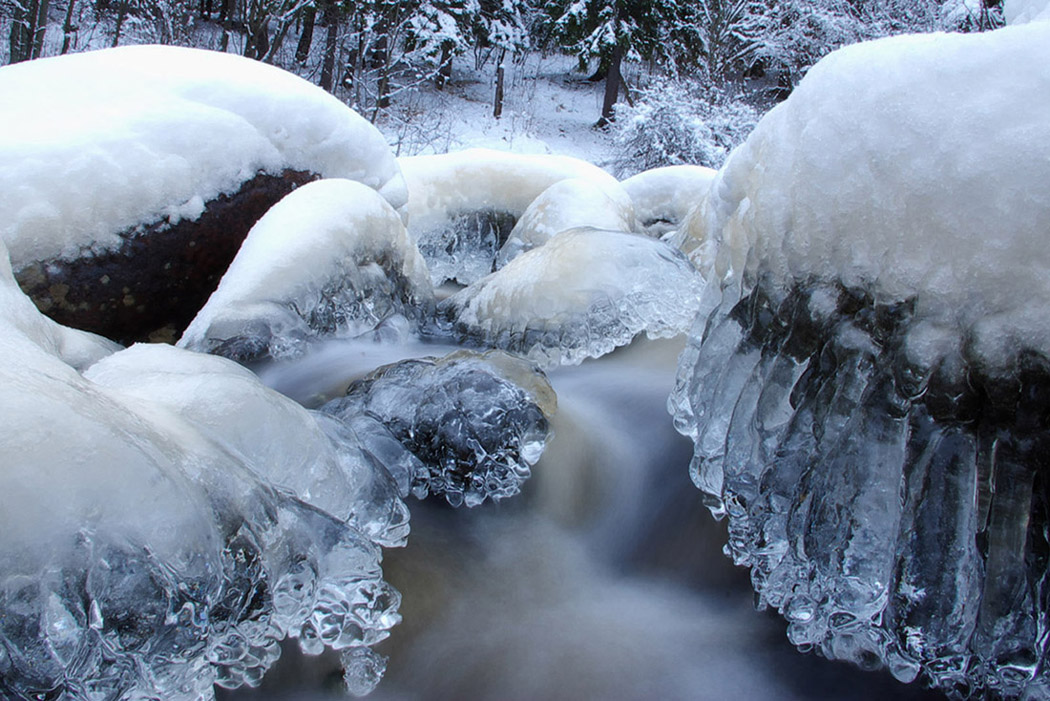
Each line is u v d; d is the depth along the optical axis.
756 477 1.81
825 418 1.60
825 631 1.69
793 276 1.73
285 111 3.57
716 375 1.99
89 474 1.16
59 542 1.10
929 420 1.43
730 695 1.77
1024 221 1.29
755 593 1.85
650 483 2.51
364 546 1.68
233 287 2.94
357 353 3.20
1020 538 1.34
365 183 3.93
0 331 1.51
